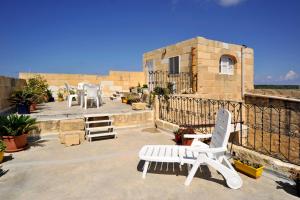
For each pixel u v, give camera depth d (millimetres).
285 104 9680
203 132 7008
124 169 4453
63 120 6895
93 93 10109
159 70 13812
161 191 3520
